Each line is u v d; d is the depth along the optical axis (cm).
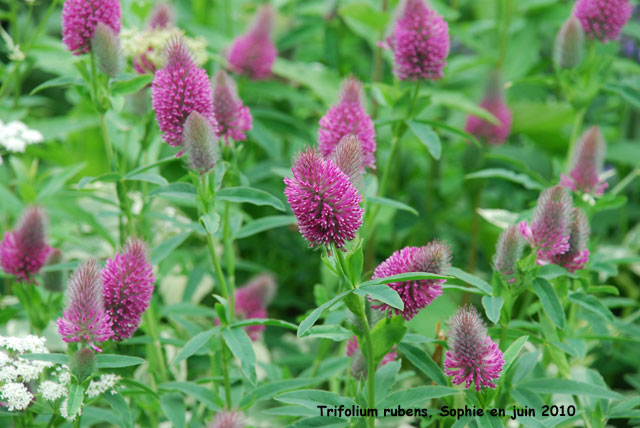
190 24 841
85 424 491
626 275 806
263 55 727
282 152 921
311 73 817
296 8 1017
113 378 402
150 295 405
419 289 373
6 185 764
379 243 900
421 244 880
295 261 858
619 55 980
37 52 761
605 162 938
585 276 462
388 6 834
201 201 429
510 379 415
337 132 478
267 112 794
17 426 456
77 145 888
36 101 855
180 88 432
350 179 367
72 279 385
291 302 803
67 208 610
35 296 520
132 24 742
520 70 932
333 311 539
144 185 635
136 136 664
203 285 768
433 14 543
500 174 591
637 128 932
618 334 663
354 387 460
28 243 504
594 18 611
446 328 452
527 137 941
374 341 374
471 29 962
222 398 505
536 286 423
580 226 446
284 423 595
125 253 400
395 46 552
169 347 654
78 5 481
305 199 341
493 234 851
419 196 940
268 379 631
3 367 399
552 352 451
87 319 377
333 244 351
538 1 889
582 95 625
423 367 397
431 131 557
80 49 492
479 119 768
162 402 471
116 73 488
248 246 848
